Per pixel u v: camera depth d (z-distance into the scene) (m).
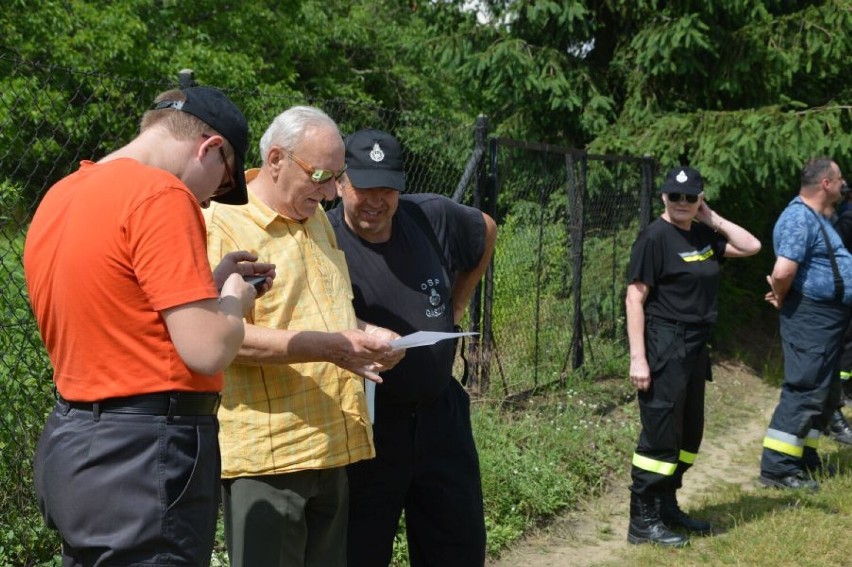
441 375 3.10
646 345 4.63
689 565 4.46
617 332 8.50
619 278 8.61
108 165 2.07
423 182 5.85
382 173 2.90
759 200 11.87
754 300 12.16
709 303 4.63
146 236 1.97
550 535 4.81
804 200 5.59
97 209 2.02
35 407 3.45
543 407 6.50
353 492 3.09
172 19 14.95
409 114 5.71
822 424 5.85
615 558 4.56
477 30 11.11
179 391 2.07
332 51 18.14
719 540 4.74
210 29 15.58
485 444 5.27
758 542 4.70
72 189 2.09
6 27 11.66
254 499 2.55
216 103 2.17
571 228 7.44
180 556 2.07
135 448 2.04
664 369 4.57
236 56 14.41
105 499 2.03
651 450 4.65
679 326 4.57
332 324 2.63
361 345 2.48
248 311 2.38
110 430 2.04
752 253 4.62
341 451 2.63
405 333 3.04
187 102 2.15
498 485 4.87
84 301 2.02
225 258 2.33
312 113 2.57
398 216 3.18
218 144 2.17
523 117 11.59
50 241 2.07
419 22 13.69
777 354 10.63
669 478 4.67
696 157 9.85
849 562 4.52
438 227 3.37
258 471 2.54
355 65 18.78
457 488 3.17
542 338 7.15
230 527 2.62
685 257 4.56
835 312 5.54
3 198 3.38
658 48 10.08
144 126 2.18
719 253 4.70
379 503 3.11
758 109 9.79
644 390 4.62
